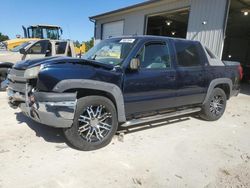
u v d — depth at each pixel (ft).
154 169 11.12
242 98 31.32
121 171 10.77
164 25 61.72
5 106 19.86
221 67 18.76
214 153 13.28
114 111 12.98
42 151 12.13
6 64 25.50
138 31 46.50
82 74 11.64
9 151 11.96
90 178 10.10
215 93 18.72
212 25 32.53
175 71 15.39
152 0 39.88
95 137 12.67
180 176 10.69
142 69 13.84
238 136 16.26
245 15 48.78
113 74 12.57
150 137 14.90
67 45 35.86
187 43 16.69
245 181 10.62
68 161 11.32
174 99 15.76
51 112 11.05
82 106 11.87
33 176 10.00
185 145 14.07
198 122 18.74
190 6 35.76
